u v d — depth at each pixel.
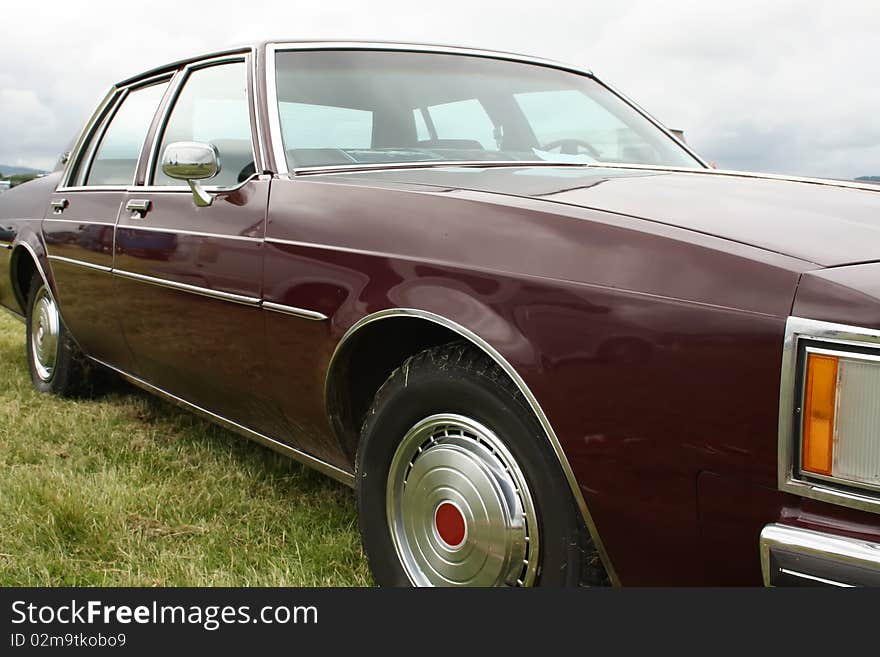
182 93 3.19
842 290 1.29
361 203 2.09
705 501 1.41
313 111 2.60
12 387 4.40
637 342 1.47
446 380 1.81
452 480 1.82
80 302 3.61
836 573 1.26
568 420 1.56
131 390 4.25
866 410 1.25
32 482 2.82
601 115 3.06
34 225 4.10
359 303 1.98
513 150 2.76
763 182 2.10
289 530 2.54
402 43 2.95
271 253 2.29
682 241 1.49
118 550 2.38
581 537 1.62
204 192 2.61
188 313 2.71
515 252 1.70
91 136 3.91
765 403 1.33
